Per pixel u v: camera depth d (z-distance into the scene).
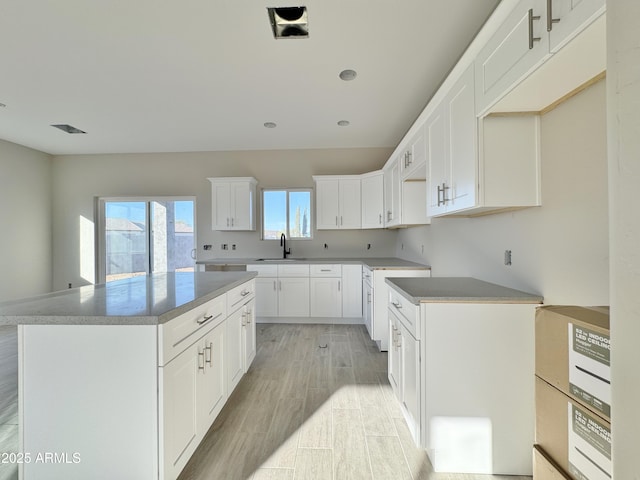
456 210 1.70
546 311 0.90
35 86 2.65
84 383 1.19
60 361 1.20
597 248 1.14
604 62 1.00
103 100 2.94
